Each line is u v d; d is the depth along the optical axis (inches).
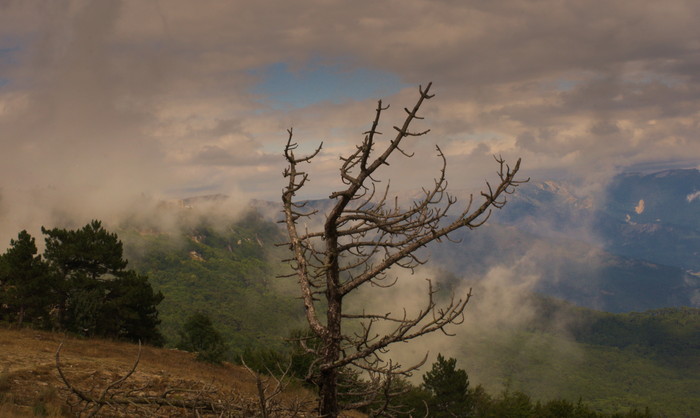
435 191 183.6
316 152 204.7
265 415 172.2
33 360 624.4
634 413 1202.0
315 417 175.6
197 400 216.5
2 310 1401.3
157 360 1007.0
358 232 192.9
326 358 180.9
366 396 189.0
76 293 1385.3
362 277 183.2
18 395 431.8
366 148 177.6
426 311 156.6
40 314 1353.3
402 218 184.5
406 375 163.9
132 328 1507.1
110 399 225.3
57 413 365.4
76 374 560.7
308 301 185.3
